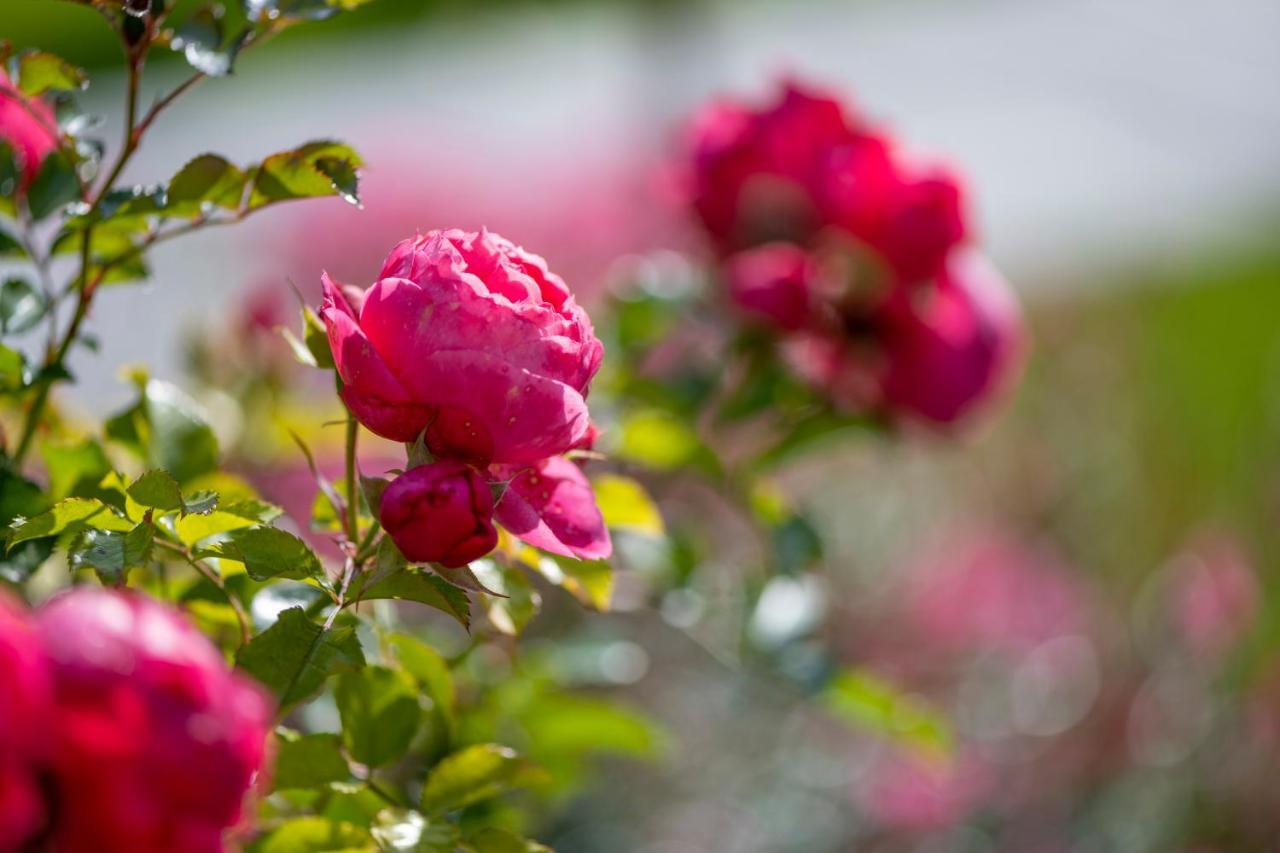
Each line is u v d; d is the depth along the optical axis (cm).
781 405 114
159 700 68
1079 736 179
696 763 154
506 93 614
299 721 98
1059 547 212
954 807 165
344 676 84
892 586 189
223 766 69
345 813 85
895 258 110
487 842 83
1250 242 429
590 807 144
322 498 86
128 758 68
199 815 69
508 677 102
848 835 160
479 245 79
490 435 78
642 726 103
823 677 106
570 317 80
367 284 181
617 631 146
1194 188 495
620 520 94
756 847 154
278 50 671
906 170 111
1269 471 226
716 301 116
